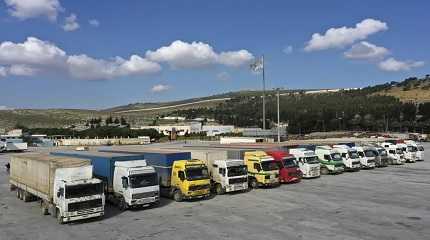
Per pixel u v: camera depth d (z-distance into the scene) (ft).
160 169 101.71
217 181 106.32
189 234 69.05
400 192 107.45
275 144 158.92
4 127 577.02
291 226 73.10
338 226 72.74
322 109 546.67
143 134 430.20
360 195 103.24
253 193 107.55
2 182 140.15
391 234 67.36
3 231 73.67
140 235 69.05
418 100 572.51
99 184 79.05
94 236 68.95
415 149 184.96
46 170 84.17
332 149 146.82
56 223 78.48
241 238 66.03
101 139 376.27
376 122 476.95
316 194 105.19
